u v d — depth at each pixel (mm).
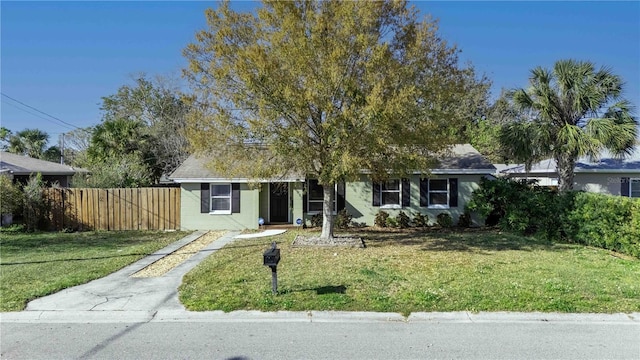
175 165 29250
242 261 10258
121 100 35594
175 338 5484
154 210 17766
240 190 17594
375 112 9609
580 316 6184
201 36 10984
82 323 6129
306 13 10539
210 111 11297
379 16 10797
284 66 10422
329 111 10219
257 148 11734
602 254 11172
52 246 13266
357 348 5094
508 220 15555
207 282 8148
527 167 17953
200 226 17609
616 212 11453
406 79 10680
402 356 4855
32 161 25031
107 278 8695
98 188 18625
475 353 4938
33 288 7773
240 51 10336
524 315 6230
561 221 13523
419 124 10812
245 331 5719
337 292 7238
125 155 24266
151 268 9766
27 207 17281
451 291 7270
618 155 16156
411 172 13891
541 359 4770
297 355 4895
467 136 30172
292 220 18141
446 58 11352
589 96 15320
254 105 10930
